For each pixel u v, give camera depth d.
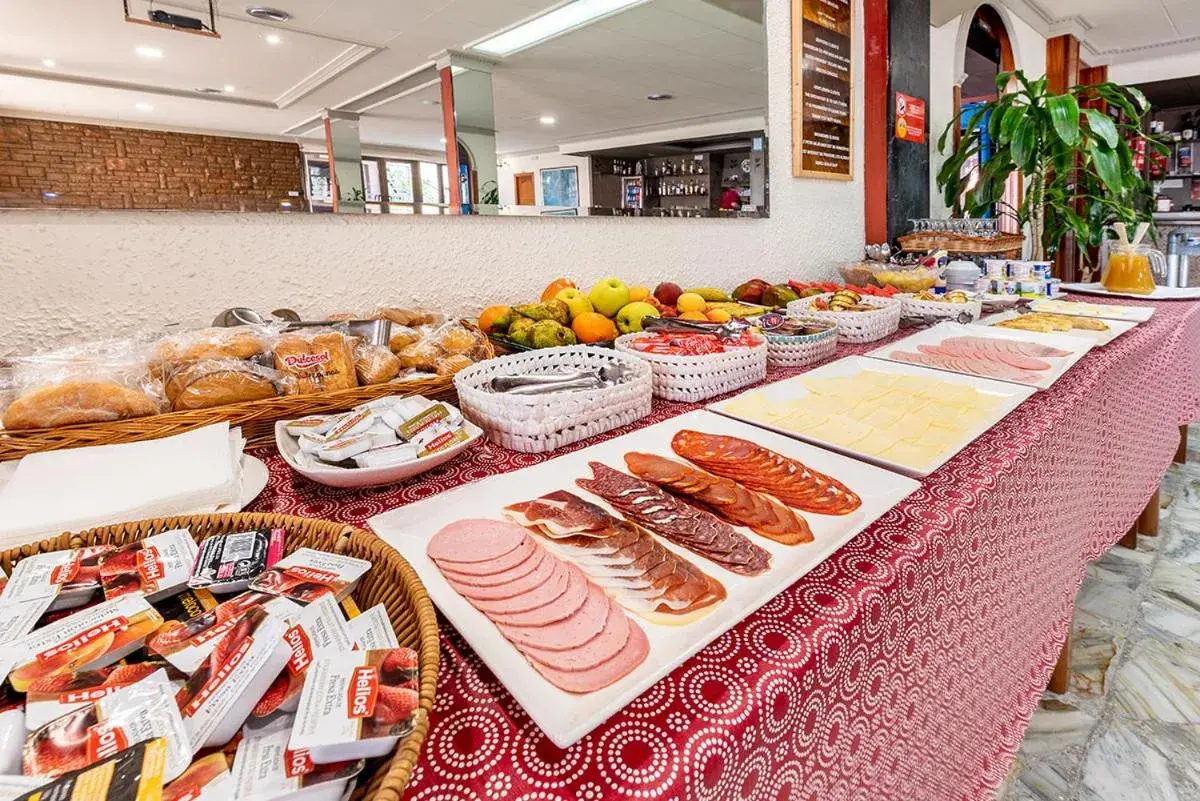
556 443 0.90
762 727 0.43
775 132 2.08
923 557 0.62
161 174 1.00
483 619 0.50
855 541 0.63
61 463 0.70
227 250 1.09
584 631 0.48
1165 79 6.05
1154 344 1.59
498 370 1.08
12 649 0.41
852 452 0.83
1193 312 1.92
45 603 0.46
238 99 1.05
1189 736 1.34
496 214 1.42
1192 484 2.56
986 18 3.96
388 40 1.20
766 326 1.40
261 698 0.37
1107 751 1.31
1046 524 1.00
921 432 0.90
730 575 0.56
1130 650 1.61
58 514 0.62
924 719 0.68
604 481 0.75
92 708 0.35
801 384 1.13
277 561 0.52
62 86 0.91
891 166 2.51
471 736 0.40
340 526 0.55
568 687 0.42
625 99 1.62
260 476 0.78
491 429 0.92
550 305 1.30
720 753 0.40
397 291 1.30
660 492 0.72
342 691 0.35
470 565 0.57
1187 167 6.76
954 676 0.74
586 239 1.61
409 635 0.43
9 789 0.31
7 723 0.35
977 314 1.72
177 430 0.82
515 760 0.39
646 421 1.02
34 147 0.90
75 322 0.97
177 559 0.52
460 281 1.39
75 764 0.32
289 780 0.31
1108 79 6.29
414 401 0.90
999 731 0.91
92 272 0.97
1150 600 1.81
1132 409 1.48
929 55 2.69
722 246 1.97
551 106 1.48
